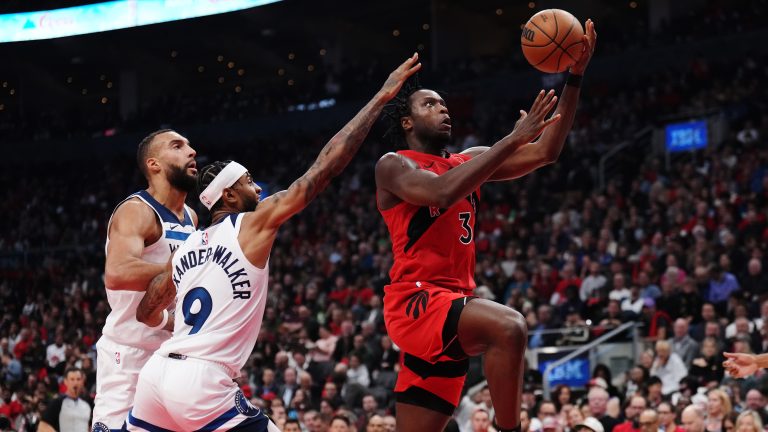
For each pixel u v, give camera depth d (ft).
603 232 46.42
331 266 55.72
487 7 95.25
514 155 14.14
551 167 61.21
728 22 71.87
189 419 12.27
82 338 52.44
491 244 51.90
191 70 107.96
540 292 43.88
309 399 35.76
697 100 63.93
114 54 98.17
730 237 41.55
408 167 12.74
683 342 33.99
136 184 85.66
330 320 46.60
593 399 28.86
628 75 75.15
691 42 72.49
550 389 35.17
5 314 64.54
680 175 54.29
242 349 12.67
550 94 11.74
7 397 41.32
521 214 55.62
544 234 51.90
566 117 13.88
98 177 89.10
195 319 12.48
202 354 12.34
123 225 14.03
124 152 93.91
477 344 12.41
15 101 112.88
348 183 71.41
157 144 14.56
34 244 81.15
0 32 83.35
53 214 84.94
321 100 90.17
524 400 31.91
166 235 14.42
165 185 14.55
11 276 71.26
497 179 14.29
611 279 41.52
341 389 37.09
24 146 97.45
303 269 57.72
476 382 36.06
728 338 32.71
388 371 38.78
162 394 12.32
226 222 12.70
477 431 27.22
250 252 12.50
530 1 93.50
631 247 46.50
